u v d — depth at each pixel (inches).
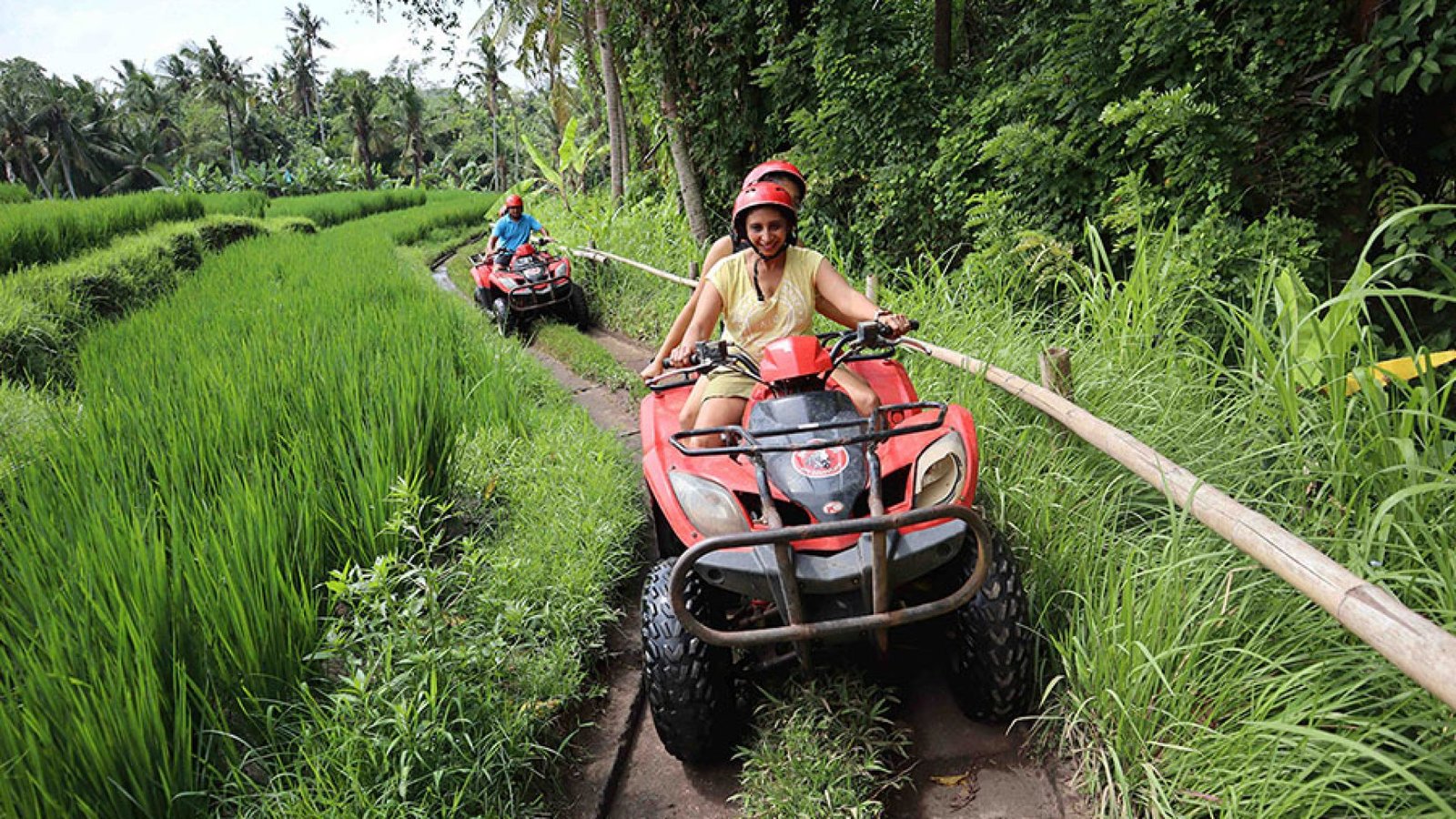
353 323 283.1
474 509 189.6
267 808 99.1
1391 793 79.1
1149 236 212.8
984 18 371.6
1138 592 116.3
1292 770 88.4
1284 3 203.8
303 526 142.5
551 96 852.6
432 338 265.4
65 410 211.3
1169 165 217.9
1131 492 141.0
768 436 117.0
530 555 157.4
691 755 114.4
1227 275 198.4
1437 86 200.8
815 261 139.9
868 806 100.7
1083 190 243.6
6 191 816.9
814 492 107.4
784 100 389.7
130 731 95.7
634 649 146.9
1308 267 194.4
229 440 178.1
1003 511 139.0
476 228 1152.2
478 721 112.6
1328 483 115.0
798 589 101.0
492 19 741.9
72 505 149.1
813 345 123.6
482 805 104.8
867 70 316.8
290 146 3056.1
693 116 454.6
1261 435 135.0
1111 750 100.3
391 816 98.1
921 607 101.7
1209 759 93.0
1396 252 195.3
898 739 114.7
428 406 193.2
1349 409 118.8
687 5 430.0
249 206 976.9
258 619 117.6
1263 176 211.6
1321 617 99.7
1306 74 208.7
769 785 104.9
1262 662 99.9
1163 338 182.4
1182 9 219.5
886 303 251.4
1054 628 123.6
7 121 2234.3
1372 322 201.2
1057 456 149.5
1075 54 246.4
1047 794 106.2
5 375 299.1
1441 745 83.4
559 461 205.9
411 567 145.3
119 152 2477.9
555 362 363.9
